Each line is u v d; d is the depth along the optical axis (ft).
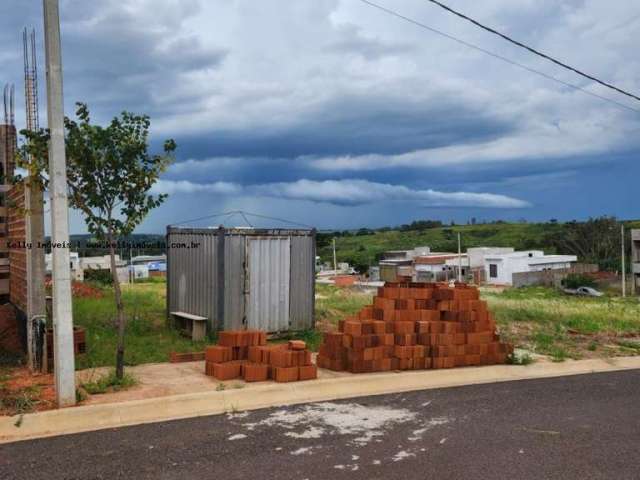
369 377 31.17
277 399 27.35
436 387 30.78
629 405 27.53
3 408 23.94
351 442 21.45
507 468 18.98
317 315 53.47
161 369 32.40
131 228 28.66
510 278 220.84
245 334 31.40
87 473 18.21
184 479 17.83
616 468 19.10
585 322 57.26
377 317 35.01
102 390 26.94
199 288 43.86
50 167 24.59
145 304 61.11
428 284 37.32
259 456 19.84
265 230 43.62
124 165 28.09
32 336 30.81
